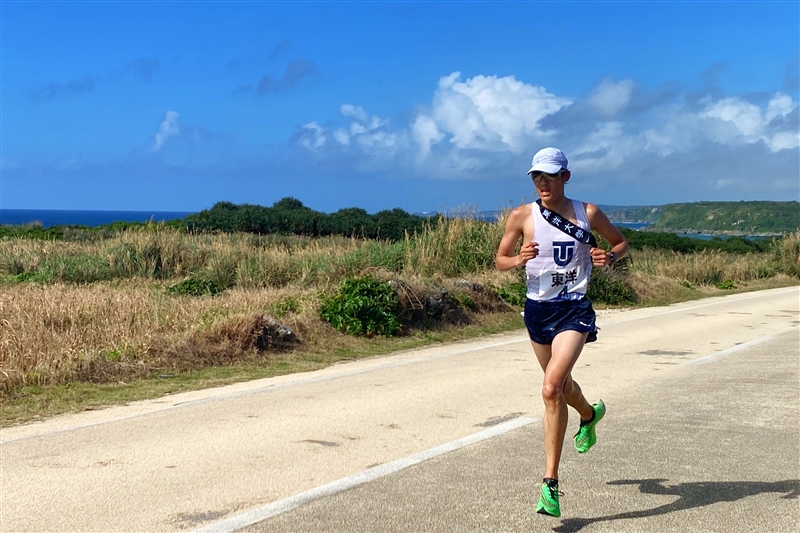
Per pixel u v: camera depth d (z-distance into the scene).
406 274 16.80
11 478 5.21
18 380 8.20
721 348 11.77
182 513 4.57
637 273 23.53
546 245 4.79
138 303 11.80
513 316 15.46
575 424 6.84
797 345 12.03
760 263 34.25
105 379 8.73
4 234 29.33
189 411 7.26
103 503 4.72
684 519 4.54
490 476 5.29
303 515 4.54
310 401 7.74
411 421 6.87
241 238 23.52
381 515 4.55
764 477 5.35
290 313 12.16
